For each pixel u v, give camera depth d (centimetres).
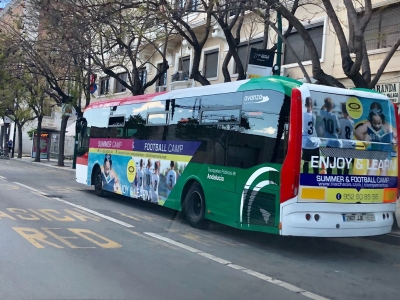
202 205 1086
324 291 662
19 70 2731
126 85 2077
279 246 973
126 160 1436
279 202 846
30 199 1460
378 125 910
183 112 1175
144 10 1463
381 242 1073
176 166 1183
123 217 1219
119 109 1509
